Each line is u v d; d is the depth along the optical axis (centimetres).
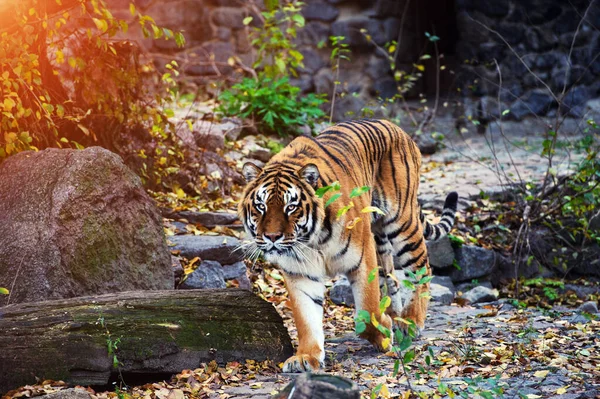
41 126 1173
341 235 845
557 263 1470
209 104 1920
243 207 849
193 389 755
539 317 1081
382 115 2284
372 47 2344
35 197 931
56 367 750
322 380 527
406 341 707
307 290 854
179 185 1389
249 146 1628
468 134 2264
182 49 2180
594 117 2252
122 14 2123
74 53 1250
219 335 827
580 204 1470
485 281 1432
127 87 1284
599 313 1140
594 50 2305
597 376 785
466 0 2331
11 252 892
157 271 988
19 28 1073
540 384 764
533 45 2311
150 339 786
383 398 720
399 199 985
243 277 1133
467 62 2336
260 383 776
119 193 967
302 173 820
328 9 2302
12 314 770
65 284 889
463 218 1498
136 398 737
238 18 2217
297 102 1822
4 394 734
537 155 1973
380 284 1032
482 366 836
